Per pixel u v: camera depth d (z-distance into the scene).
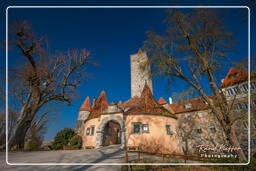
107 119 20.75
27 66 15.59
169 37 13.14
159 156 14.02
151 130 18.77
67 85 17.67
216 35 12.02
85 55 18.91
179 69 13.29
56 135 25.84
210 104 12.23
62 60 17.59
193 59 12.41
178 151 19.36
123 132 19.03
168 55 13.05
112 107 21.27
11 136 13.65
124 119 19.83
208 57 12.47
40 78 15.77
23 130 16.11
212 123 23.91
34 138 26.33
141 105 21.58
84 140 22.61
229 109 11.59
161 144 18.22
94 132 21.45
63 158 11.52
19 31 14.24
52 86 16.47
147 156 13.62
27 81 15.77
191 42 12.69
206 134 24.05
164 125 19.83
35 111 15.51
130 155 13.72
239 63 10.76
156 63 12.99
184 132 24.42
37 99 15.73
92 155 13.38
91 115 24.09
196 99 13.50
